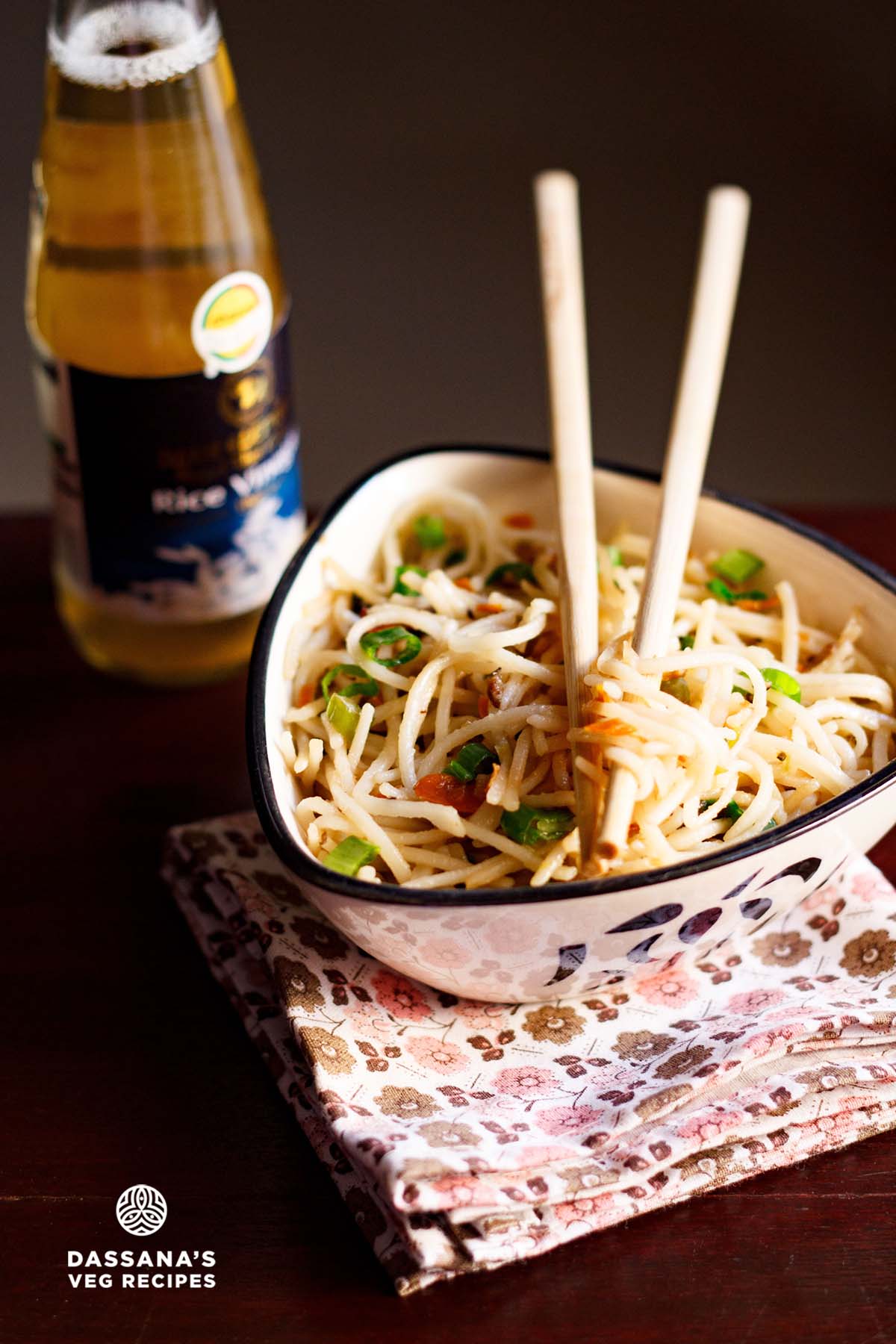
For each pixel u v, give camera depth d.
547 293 0.41
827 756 0.45
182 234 0.50
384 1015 0.44
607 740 0.42
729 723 0.44
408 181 0.97
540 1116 0.42
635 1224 0.42
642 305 0.93
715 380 0.41
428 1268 0.41
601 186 0.96
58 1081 0.45
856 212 0.96
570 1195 0.41
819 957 0.45
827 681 0.46
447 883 0.43
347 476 0.88
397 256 0.95
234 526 0.52
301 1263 0.42
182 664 0.54
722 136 0.97
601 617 0.47
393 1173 0.40
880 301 0.94
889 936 0.45
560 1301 0.41
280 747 0.45
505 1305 0.41
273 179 0.97
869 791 0.41
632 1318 0.41
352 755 0.45
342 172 0.97
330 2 0.97
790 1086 0.43
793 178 0.96
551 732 0.44
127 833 0.50
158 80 0.49
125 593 0.52
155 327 0.50
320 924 0.46
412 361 0.92
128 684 0.54
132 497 0.51
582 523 0.43
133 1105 0.44
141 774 0.52
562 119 0.97
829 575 0.47
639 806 0.42
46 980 0.47
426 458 0.50
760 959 0.46
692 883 0.40
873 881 0.46
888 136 0.97
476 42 0.98
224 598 0.53
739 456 0.89
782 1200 0.42
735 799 0.44
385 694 0.46
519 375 0.92
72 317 0.50
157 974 0.47
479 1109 0.43
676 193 0.96
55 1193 0.43
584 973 0.43
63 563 0.53
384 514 0.50
